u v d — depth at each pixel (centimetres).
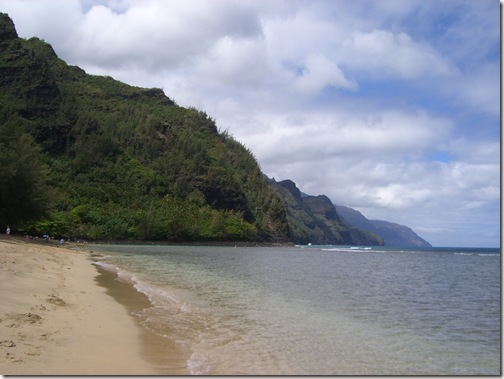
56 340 1056
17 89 12769
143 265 4009
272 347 1230
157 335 1284
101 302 1725
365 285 2975
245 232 13812
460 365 1123
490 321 1736
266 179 18625
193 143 15900
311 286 2775
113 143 13812
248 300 2066
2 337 1009
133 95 19862
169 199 12962
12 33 14050
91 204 11119
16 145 5872
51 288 1819
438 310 2000
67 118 13088
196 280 2855
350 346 1282
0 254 2539
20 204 5638
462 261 7112
